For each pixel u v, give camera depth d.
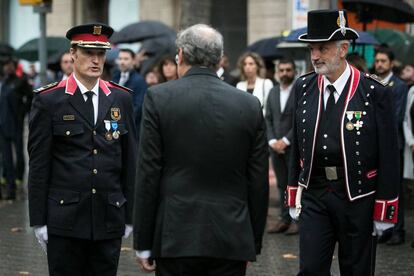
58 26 29.56
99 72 6.47
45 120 6.38
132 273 8.98
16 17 32.00
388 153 6.27
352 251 6.34
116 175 6.55
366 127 6.26
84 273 6.64
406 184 13.79
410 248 10.40
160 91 5.31
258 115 5.37
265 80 11.70
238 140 5.29
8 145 14.26
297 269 9.22
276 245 10.52
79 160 6.41
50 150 6.41
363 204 6.29
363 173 6.27
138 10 28.64
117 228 6.51
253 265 9.39
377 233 6.43
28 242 10.66
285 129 11.16
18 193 14.98
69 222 6.36
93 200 6.41
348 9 14.27
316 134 6.33
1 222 12.05
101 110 6.51
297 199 6.51
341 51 6.26
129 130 6.66
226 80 12.77
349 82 6.34
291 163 6.63
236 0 26.91
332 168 6.28
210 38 5.34
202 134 5.24
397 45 15.41
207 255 5.19
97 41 6.42
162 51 17.50
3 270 9.12
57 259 6.43
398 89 10.72
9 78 14.59
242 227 5.29
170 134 5.25
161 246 5.23
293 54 13.50
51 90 6.44
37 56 17.94
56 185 6.42
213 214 5.22
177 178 5.25
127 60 11.92
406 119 10.76
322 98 6.38
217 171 5.26
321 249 6.30
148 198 5.26
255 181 5.38
